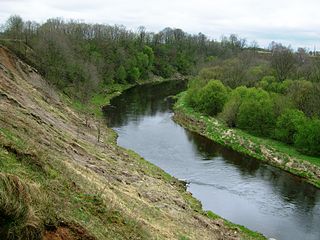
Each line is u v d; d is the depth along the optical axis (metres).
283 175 49.12
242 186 44.00
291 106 64.38
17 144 20.66
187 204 33.81
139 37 145.38
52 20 139.12
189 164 50.06
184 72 144.12
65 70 73.56
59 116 46.44
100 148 41.16
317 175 48.53
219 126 67.88
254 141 59.44
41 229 13.81
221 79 90.62
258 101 66.62
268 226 34.75
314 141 53.88
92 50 104.50
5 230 12.61
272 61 98.88
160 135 62.78
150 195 30.73
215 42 181.62
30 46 73.44
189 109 80.62
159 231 22.77
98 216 18.88
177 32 178.50
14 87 41.91
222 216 35.84
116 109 79.81
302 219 36.56
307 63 104.69
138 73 115.31
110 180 28.92
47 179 18.64
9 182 13.89
